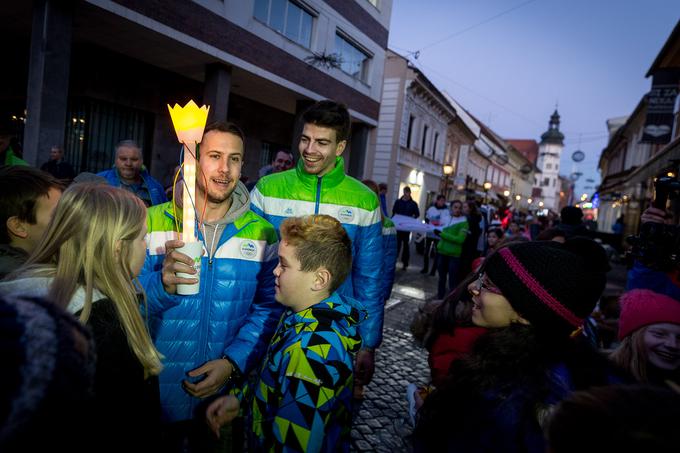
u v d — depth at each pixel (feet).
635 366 4.49
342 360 3.35
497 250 3.44
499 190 133.49
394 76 52.85
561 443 1.59
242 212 5.45
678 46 28.48
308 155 6.61
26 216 3.58
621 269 39.75
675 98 32.07
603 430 1.44
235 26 25.76
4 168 3.73
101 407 2.54
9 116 10.11
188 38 22.91
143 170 10.78
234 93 35.14
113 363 2.72
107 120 27.25
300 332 3.56
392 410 9.19
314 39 33.63
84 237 2.86
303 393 3.14
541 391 2.76
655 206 7.15
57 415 1.46
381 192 25.13
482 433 2.86
